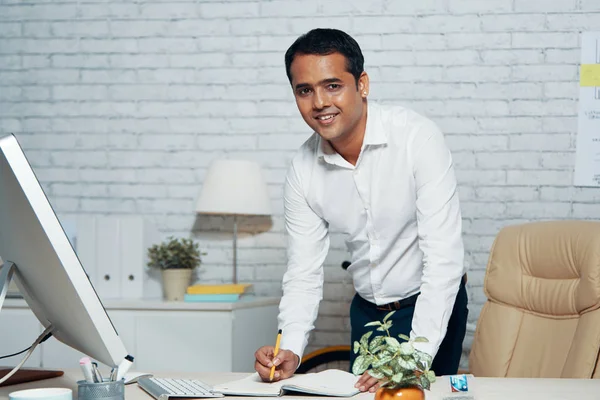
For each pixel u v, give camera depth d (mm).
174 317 3238
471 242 3629
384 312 2295
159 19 3824
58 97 3883
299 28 3744
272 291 3744
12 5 3908
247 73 3775
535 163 3611
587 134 3578
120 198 3840
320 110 1826
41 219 1255
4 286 1506
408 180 2059
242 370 3285
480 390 1593
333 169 2129
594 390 1587
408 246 2193
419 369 1323
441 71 3654
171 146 3814
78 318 1375
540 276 2303
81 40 3871
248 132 3771
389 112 2078
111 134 3852
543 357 2217
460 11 3645
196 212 3787
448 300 1910
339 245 3684
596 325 2061
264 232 3754
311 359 3422
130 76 3844
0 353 3316
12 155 1234
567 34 3592
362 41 3695
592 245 2158
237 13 3779
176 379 1696
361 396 1531
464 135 3645
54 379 1769
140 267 3438
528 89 3613
